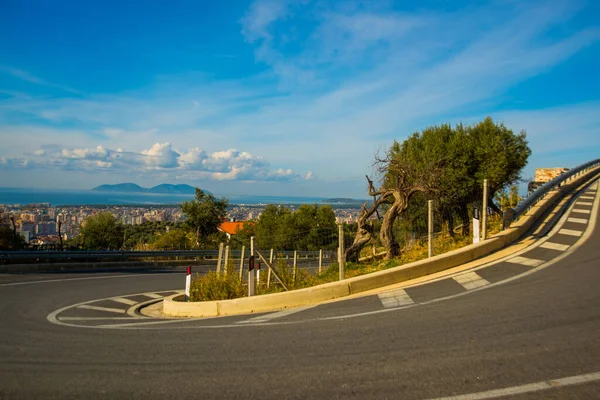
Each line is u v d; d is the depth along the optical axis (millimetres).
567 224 14414
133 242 41500
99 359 5633
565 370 4344
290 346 5672
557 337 5285
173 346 6086
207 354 5555
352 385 4262
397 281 9523
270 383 4426
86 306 12602
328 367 4793
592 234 12641
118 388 4523
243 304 8875
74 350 6207
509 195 20172
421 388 4105
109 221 35844
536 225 14711
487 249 11352
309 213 59250
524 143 19719
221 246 13289
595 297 6949
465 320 6266
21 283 17109
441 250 13008
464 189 18219
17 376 5039
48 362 5609
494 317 6297
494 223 15875
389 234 15930
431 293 8172
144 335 6988
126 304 13422
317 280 13508
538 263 9805
